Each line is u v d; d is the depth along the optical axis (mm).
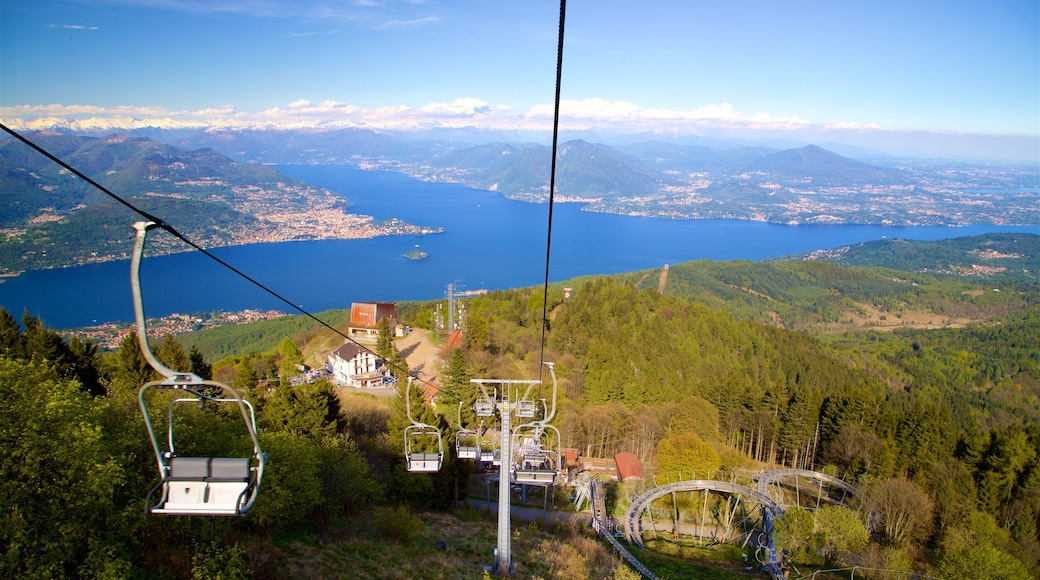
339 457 36312
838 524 46906
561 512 52812
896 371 140375
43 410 20734
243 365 60500
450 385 70188
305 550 30141
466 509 48125
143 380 48844
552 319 120938
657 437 72375
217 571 22984
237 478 8273
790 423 73500
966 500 56188
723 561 47250
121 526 21578
